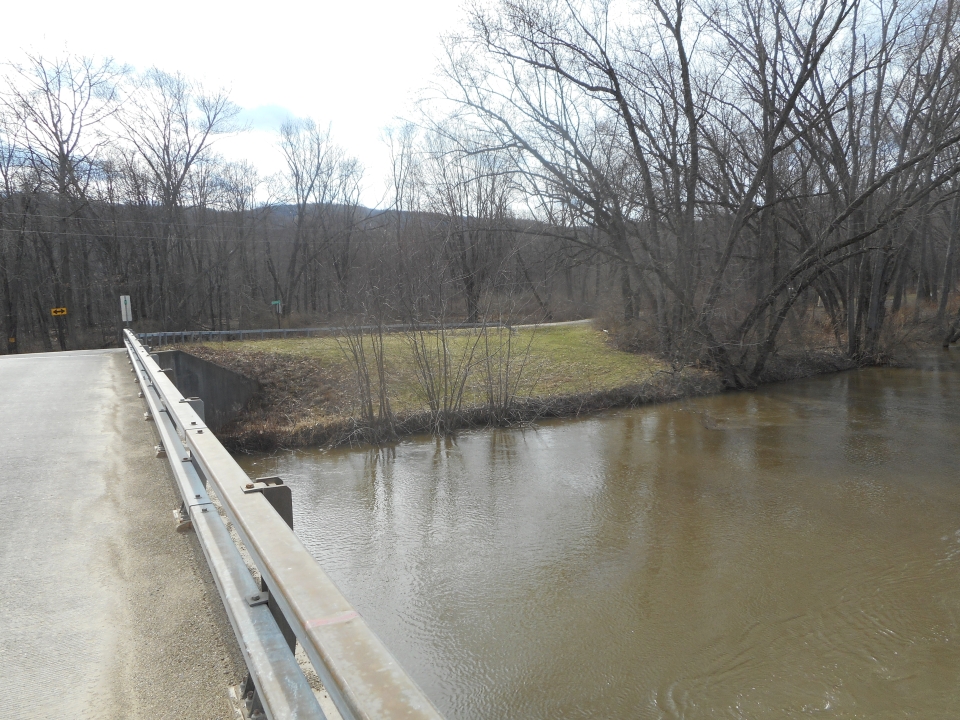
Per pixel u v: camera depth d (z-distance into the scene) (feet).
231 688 9.06
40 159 127.75
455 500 46.52
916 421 66.39
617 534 39.86
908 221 92.84
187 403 17.63
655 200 82.02
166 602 11.64
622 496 46.50
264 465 55.77
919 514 41.70
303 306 178.60
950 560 34.94
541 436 63.16
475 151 85.61
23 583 12.49
